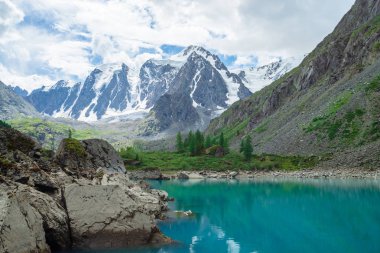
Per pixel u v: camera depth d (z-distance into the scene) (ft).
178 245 147.64
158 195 266.98
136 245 140.36
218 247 147.33
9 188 129.08
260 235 167.94
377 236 162.81
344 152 556.92
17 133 185.47
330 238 161.27
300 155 618.85
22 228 112.47
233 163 649.61
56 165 193.98
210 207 245.65
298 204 252.42
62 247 130.52
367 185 359.46
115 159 249.96
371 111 617.62
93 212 138.41
